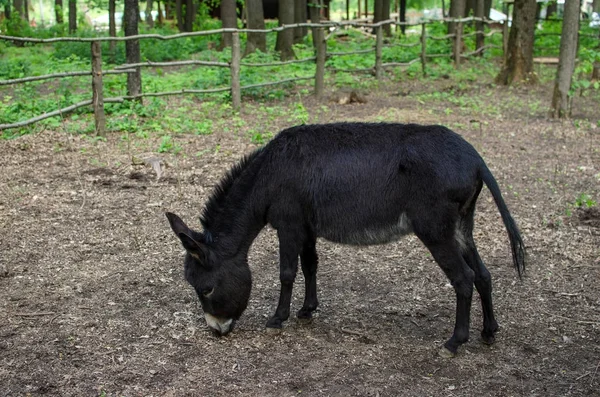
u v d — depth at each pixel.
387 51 17.61
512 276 5.07
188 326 4.32
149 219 6.19
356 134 3.89
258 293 4.85
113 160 7.91
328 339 4.18
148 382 3.65
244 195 4.00
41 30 26.09
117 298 4.70
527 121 10.28
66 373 3.72
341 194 3.81
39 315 4.40
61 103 10.09
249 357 3.94
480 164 3.75
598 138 9.12
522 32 13.84
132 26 10.16
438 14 45.53
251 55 15.38
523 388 3.63
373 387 3.62
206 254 3.80
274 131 9.30
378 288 4.93
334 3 54.44
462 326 3.87
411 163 3.69
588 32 17.52
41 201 6.55
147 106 10.21
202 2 29.95
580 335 4.21
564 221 6.09
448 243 3.71
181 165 7.73
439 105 11.71
